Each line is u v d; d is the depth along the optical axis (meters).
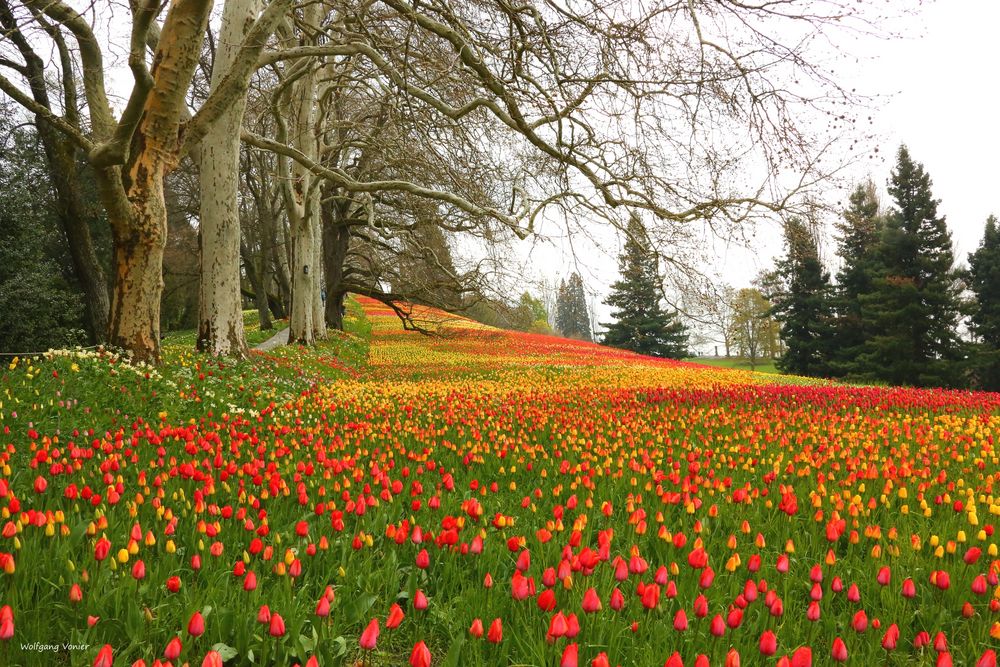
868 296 43.12
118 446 5.80
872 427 9.31
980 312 45.22
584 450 7.36
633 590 3.47
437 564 3.97
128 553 3.42
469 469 6.46
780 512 5.15
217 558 3.78
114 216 10.36
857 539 4.30
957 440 8.16
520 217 14.66
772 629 3.23
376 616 3.33
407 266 30.14
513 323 21.80
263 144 15.57
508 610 3.38
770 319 51.94
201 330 14.48
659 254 12.77
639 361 31.84
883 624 3.36
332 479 5.58
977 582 3.43
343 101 22.70
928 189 42.84
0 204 17.33
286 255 41.19
